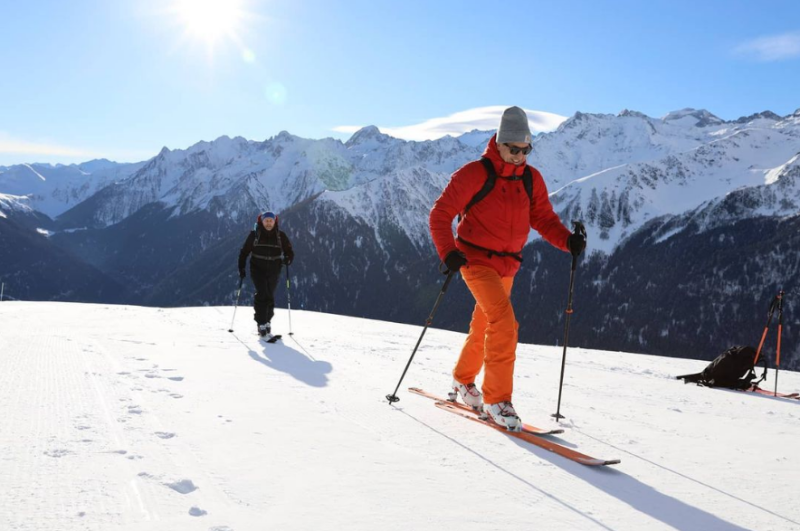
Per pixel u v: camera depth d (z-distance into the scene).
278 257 9.26
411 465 2.96
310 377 5.52
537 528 2.28
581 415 4.67
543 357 9.74
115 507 2.20
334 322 13.50
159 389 4.42
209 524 2.09
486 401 3.99
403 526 2.20
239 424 3.55
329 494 2.49
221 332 9.25
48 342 6.71
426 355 8.10
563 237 4.35
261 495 2.43
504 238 4.14
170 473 2.60
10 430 3.10
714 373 7.62
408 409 4.32
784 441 4.12
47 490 2.30
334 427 3.63
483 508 2.45
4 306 13.26
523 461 3.16
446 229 4.04
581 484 2.85
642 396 6.03
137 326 9.41
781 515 2.59
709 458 3.52
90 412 3.57
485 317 4.36
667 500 2.71
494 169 4.10
